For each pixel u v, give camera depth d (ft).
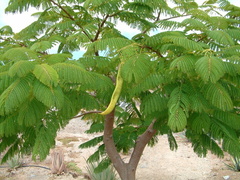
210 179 24.70
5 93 6.35
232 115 9.79
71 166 27.04
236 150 9.41
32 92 7.22
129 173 15.46
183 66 7.25
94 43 9.34
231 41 8.89
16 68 6.49
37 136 8.61
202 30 10.17
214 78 6.53
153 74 8.91
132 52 8.80
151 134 15.02
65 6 11.80
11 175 24.57
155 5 10.96
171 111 7.80
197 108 8.11
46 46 8.84
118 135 15.84
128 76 8.13
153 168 27.61
